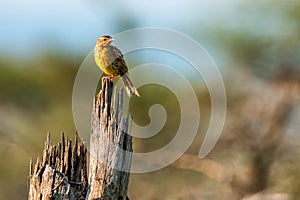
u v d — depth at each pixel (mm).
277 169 17062
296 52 17719
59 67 17672
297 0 17438
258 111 17625
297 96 17547
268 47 17797
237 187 16969
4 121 17875
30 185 9141
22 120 18031
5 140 17859
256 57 17844
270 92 17797
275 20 17688
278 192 16703
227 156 17344
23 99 18016
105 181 9086
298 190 16656
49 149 9250
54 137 17422
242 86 17891
